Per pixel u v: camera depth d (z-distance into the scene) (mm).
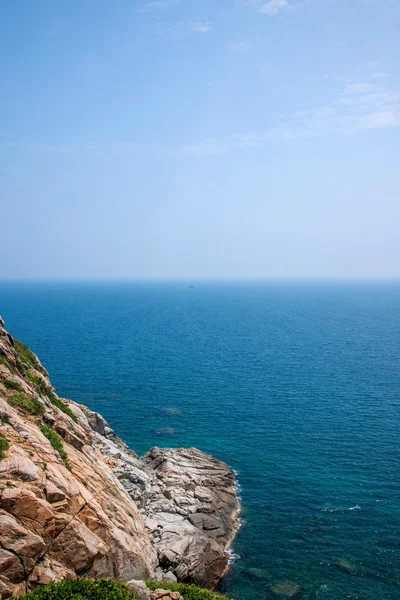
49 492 23922
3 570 20547
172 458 57531
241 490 54906
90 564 24391
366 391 96500
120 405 86688
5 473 23047
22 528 21672
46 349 144375
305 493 54188
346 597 38062
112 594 20984
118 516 30438
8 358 35344
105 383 102250
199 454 60469
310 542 45250
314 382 104250
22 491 22453
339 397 92125
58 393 93875
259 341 167875
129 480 46094
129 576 27844
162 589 24953
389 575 40688
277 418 79812
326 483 56531
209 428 75125
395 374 112188
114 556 26672
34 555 21688
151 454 59281
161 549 37656
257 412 83062
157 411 83438
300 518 49219
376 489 54938
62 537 23484
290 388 99125
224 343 162500
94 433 53281
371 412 82812
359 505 51562
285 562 42438
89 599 20625
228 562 42344
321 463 61969
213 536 44062
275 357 135250
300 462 62375
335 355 139125
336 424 76688
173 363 124938
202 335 184250
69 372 112562
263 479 57625
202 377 108688
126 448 58188
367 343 163000
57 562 23016
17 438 26344
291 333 191625
